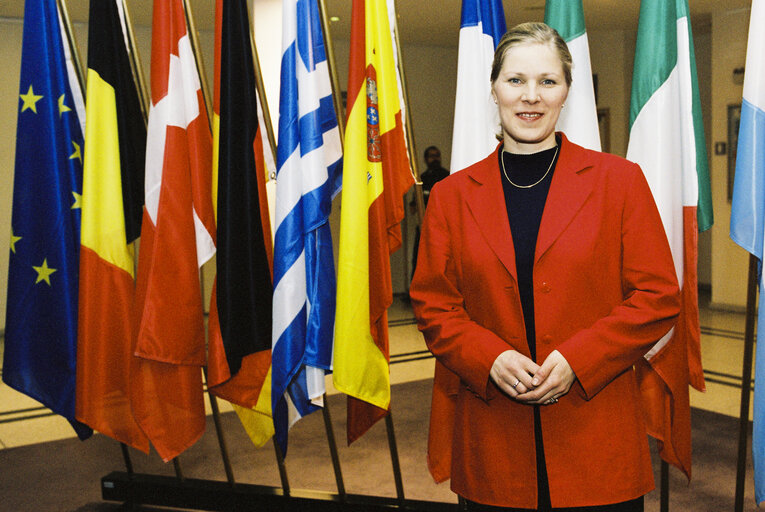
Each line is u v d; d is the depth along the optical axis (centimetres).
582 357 142
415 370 550
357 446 388
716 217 806
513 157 158
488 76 230
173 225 240
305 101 232
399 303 903
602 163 154
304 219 233
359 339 228
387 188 233
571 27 222
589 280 150
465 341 152
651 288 148
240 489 294
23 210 257
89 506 316
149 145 242
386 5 232
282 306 234
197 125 247
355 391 228
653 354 213
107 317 249
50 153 253
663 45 215
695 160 222
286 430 254
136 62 257
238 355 240
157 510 313
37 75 252
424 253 167
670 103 215
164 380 249
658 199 215
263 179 245
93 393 249
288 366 234
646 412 223
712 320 731
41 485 341
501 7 232
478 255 155
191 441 252
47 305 258
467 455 161
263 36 293
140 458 377
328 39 235
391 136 233
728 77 780
